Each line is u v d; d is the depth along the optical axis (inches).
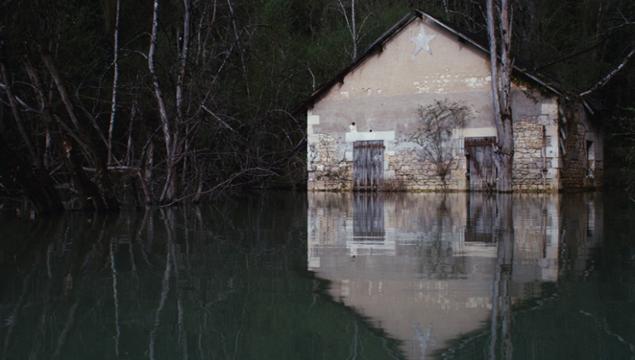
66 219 332.2
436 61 700.0
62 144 363.6
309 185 749.9
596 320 111.6
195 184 502.3
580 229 275.7
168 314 118.7
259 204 498.3
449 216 360.5
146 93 527.5
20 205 394.9
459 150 692.7
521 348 95.7
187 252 203.9
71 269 169.3
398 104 715.4
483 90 682.8
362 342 99.3
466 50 689.0
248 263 178.9
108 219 334.3
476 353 93.5
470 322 111.1
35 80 361.1
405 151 713.6
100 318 115.7
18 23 366.6
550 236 247.4
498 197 589.9
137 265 175.6
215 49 625.6
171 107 485.7
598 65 904.3
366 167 729.0
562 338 100.5
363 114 730.2
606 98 922.7
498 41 673.6
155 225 302.8
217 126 492.4
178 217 354.3
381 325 110.0
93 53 595.5
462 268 168.1
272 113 680.4
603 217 344.2
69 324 112.0
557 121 649.6
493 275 156.8
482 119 684.1
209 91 463.2
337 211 413.4
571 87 781.3
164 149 528.7
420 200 549.6
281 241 235.1
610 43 973.2
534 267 169.2
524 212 387.9
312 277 155.9
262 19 862.5
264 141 671.1
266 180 698.2
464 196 614.9
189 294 136.3
